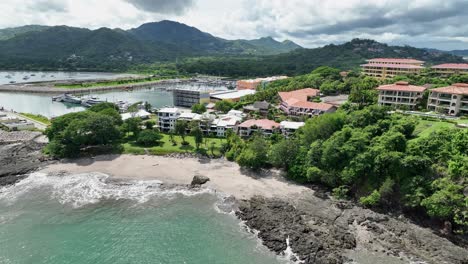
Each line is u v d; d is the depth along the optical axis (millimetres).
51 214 73562
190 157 107188
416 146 76938
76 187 86875
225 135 125938
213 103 189250
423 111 118875
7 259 58719
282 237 64438
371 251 60438
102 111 135250
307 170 86125
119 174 95312
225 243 64062
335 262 57031
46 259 59031
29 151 113000
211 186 87750
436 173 71312
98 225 69750
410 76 167000
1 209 75250
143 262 58844
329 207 76312
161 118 134375
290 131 116312
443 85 137000
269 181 90188
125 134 128625
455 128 87125
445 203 63156
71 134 107938
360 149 83688
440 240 62875
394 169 75875
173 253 61188
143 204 78750
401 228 66875
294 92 169125
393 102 128875
